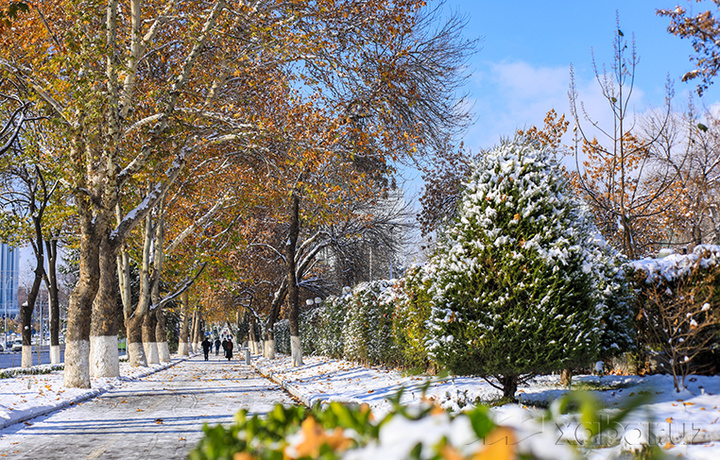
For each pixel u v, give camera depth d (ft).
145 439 35.45
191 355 240.32
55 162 76.48
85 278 66.49
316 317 150.10
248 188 93.04
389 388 53.11
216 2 63.93
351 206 112.16
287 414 7.90
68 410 51.34
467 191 41.34
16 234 100.89
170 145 73.05
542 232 37.50
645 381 41.11
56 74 56.39
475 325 37.04
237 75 68.03
